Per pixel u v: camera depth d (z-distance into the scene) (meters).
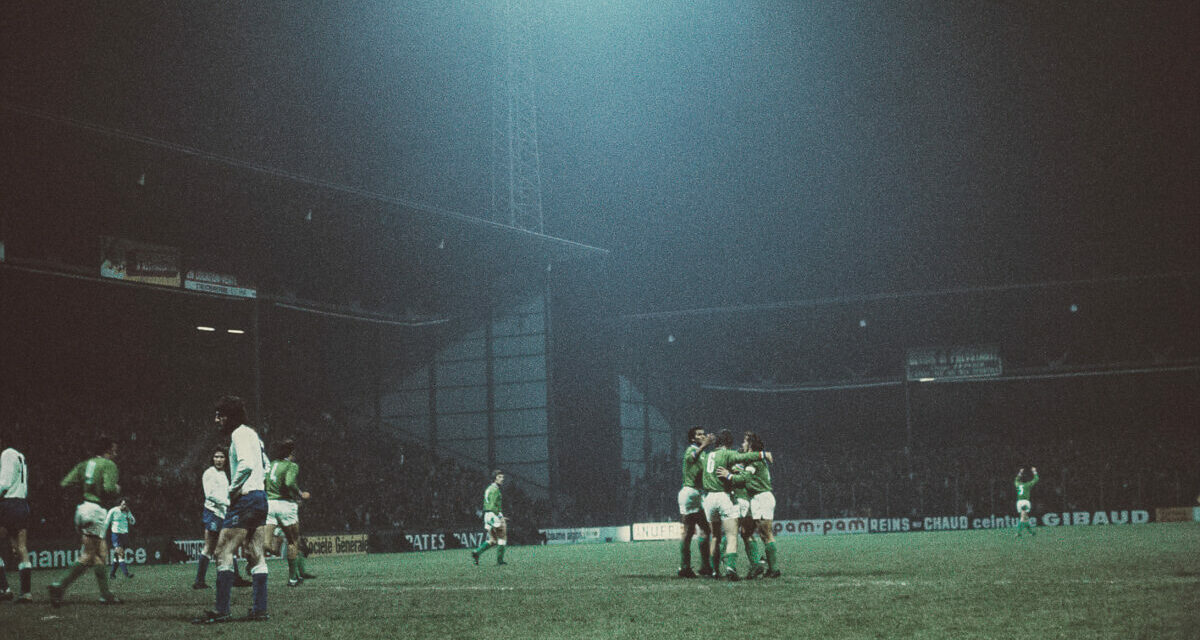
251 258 41.09
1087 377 57.50
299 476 40.78
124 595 15.63
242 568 23.42
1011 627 8.95
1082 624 9.01
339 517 39.91
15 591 16.91
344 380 50.28
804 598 11.77
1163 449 52.84
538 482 48.47
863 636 8.59
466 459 49.72
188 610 12.67
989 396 58.59
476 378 49.84
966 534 37.12
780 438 60.38
